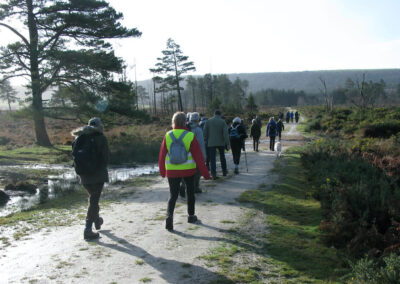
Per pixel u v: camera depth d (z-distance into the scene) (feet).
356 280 10.21
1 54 65.77
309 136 81.61
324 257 12.51
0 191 27.63
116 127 115.85
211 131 28.37
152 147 58.70
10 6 67.41
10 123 137.69
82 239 14.84
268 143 67.72
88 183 14.80
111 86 74.02
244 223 16.48
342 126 92.58
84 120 72.49
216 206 19.93
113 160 49.32
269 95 573.74
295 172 31.27
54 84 72.02
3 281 10.68
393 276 9.82
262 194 22.57
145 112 78.69
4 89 76.23
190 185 16.01
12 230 16.78
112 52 74.90
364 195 17.35
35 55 65.00
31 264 12.09
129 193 25.66
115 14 71.77
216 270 11.28
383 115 95.66
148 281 10.56
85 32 73.61
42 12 68.69
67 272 11.32
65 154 60.85
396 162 28.58
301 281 10.54
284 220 16.94
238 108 225.76
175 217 17.88
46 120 153.38
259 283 10.37
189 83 354.13
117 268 11.57
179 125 15.49
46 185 33.55
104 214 19.22
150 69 206.90
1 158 55.11
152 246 13.64
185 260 12.16
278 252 12.87
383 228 14.90
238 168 34.42
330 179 22.77
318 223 16.31
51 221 18.45
